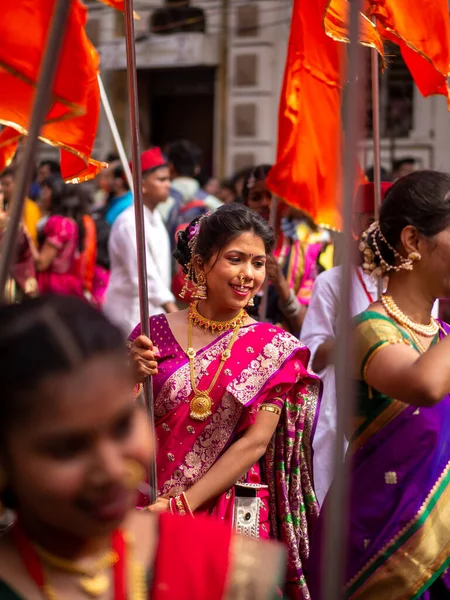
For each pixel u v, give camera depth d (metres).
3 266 1.62
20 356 1.19
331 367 3.73
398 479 2.37
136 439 1.24
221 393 2.90
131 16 2.55
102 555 1.33
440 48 3.43
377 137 3.48
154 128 16.83
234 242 2.93
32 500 1.23
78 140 2.64
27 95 2.39
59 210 6.95
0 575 1.30
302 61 3.87
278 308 4.80
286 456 3.08
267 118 15.39
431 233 2.36
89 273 6.99
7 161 2.77
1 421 1.21
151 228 5.67
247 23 15.32
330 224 4.01
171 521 1.42
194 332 3.00
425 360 2.21
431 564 2.37
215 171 15.95
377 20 3.52
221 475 2.83
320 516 2.56
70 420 1.19
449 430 2.41
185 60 15.71
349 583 2.40
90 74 2.35
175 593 1.36
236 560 1.39
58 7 1.51
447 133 14.23
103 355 1.21
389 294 2.45
